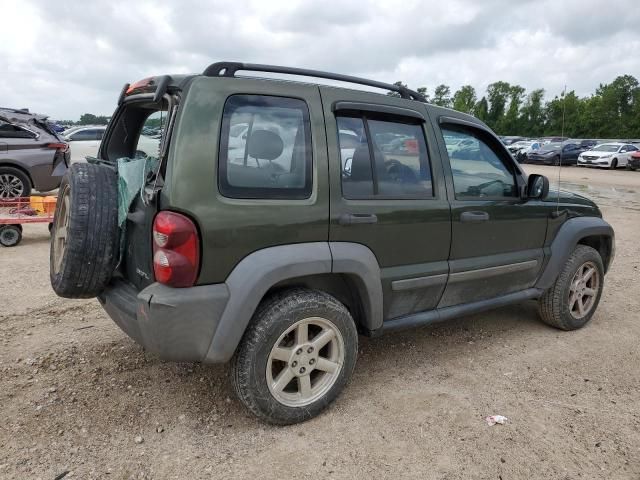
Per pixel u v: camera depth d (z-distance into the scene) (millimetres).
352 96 3121
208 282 2572
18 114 9703
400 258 3250
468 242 3613
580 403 3270
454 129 3650
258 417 2857
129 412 3012
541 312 4516
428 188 3406
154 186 2566
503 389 3428
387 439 2826
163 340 2535
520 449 2768
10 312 4551
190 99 2564
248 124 2693
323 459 2646
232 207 2580
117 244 2865
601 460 2697
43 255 6719
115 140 3727
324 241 2889
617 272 6555
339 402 3199
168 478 2480
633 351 4109
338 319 2971
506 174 3961
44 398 3113
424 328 4496
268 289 2693
